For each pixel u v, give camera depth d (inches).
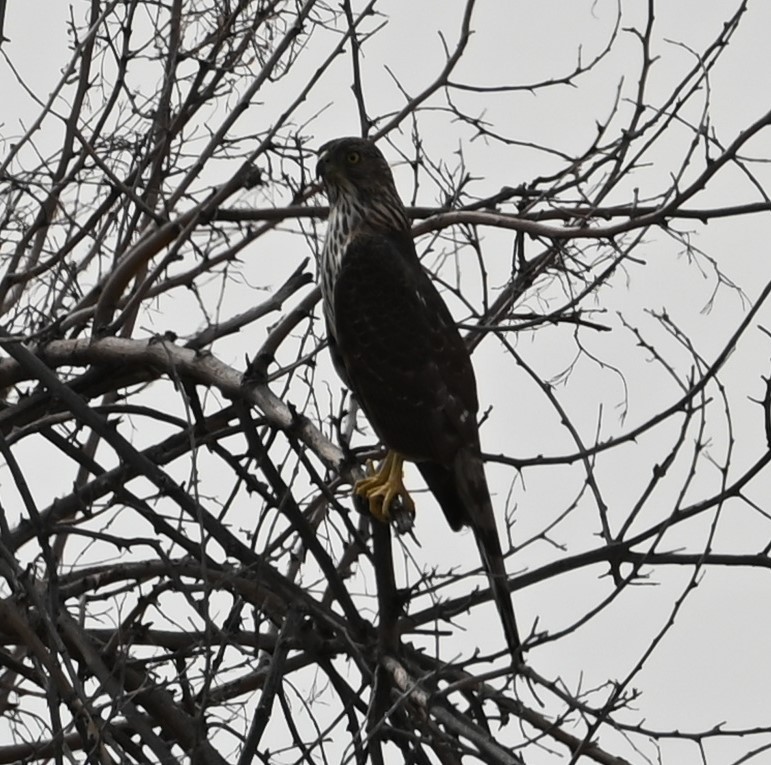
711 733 372.8
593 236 456.4
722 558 428.1
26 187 484.1
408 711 385.4
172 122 504.1
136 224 505.0
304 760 366.6
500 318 488.4
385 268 462.0
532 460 439.5
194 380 439.2
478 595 411.5
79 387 486.0
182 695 424.5
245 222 510.3
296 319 458.6
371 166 477.1
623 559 417.4
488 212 488.7
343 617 441.4
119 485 430.3
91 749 377.1
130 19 494.3
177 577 393.1
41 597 399.9
